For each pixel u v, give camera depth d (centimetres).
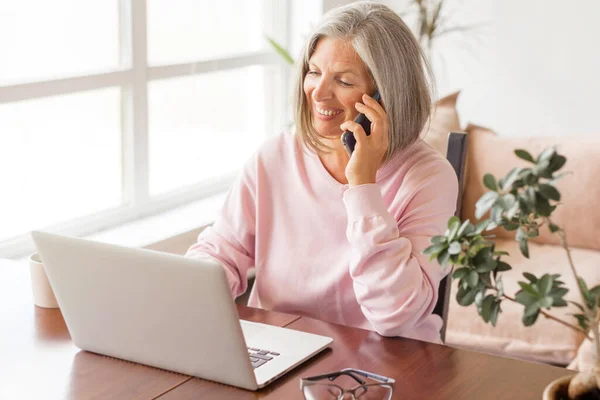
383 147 164
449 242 115
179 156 337
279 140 189
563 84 400
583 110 398
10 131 260
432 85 174
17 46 259
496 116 421
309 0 379
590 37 389
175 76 321
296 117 177
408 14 428
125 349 138
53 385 129
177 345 130
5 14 254
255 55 365
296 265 181
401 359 139
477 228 113
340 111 170
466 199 342
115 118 299
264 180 187
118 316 135
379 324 151
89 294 136
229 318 122
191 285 123
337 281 175
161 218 314
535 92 408
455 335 285
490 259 113
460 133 182
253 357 138
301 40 385
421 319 161
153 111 321
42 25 267
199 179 349
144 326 133
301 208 182
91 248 131
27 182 269
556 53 399
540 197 106
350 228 159
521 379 131
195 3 333
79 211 290
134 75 299
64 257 135
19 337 149
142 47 301
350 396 118
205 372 130
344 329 154
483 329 282
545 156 106
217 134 355
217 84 350
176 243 283
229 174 363
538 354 272
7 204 264
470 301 114
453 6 418
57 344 146
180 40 328
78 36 280
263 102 381
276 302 184
